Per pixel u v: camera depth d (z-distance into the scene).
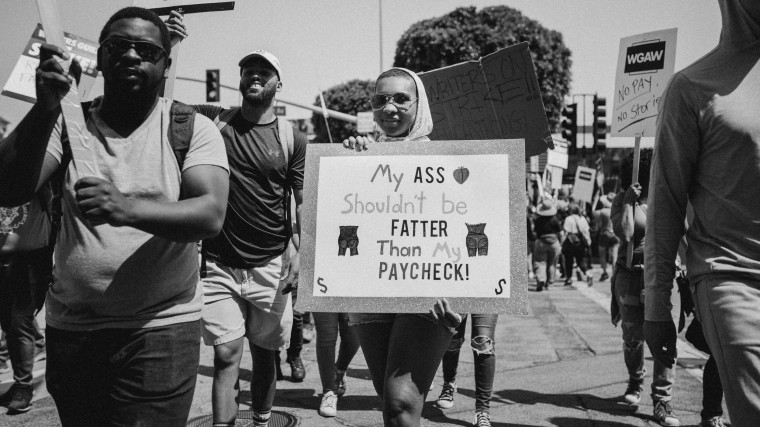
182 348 2.24
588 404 5.14
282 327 3.88
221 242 3.78
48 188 4.63
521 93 5.01
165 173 2.14
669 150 2.44
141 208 1.91
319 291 2.82
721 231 2.31
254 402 3.93
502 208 2.81
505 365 6.59
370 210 2.88
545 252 13.84
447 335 2.84
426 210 2.85
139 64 2.09
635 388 5.10
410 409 2.67
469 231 2.80
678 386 5.67
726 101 2.29
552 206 13.84
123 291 2.13
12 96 4.25
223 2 3.65
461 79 5.12
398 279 2.79
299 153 4.00
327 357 4.79
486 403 4.47
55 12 1.98
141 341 2.17
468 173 2.86
